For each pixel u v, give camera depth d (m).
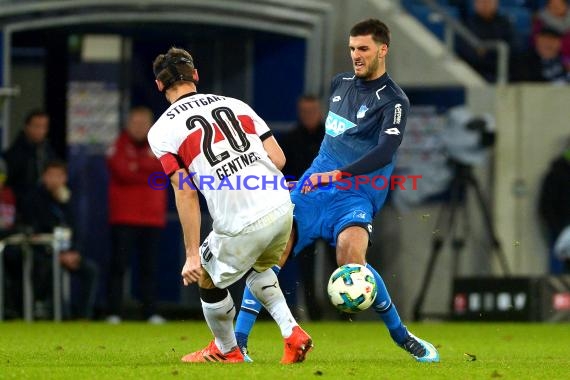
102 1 58.19
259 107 63.53
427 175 60.84
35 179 56.47
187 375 24.17
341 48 62.66
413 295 61.25
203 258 26.98
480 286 57.53
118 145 56.72
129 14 58.53
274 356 32.16
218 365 26.92
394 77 61.94
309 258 57.94
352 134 29.50
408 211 61.28
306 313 61.16
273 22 60.44
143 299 57.03
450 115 60.62
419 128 61.22
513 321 56.94
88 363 28.53
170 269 65.69
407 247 61.31
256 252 26.53
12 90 54.94
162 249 65.75
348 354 33.94
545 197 60.59
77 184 65.50
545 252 60.88
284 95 63.03
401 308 61.38
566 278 56.81
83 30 62.59
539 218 60.97
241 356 28.31
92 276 57.69
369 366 27.25
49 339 40.50
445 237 60.72
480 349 37.53
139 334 44.56
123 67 65.44
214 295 27.38
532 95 60.91
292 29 60.72
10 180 56.16
